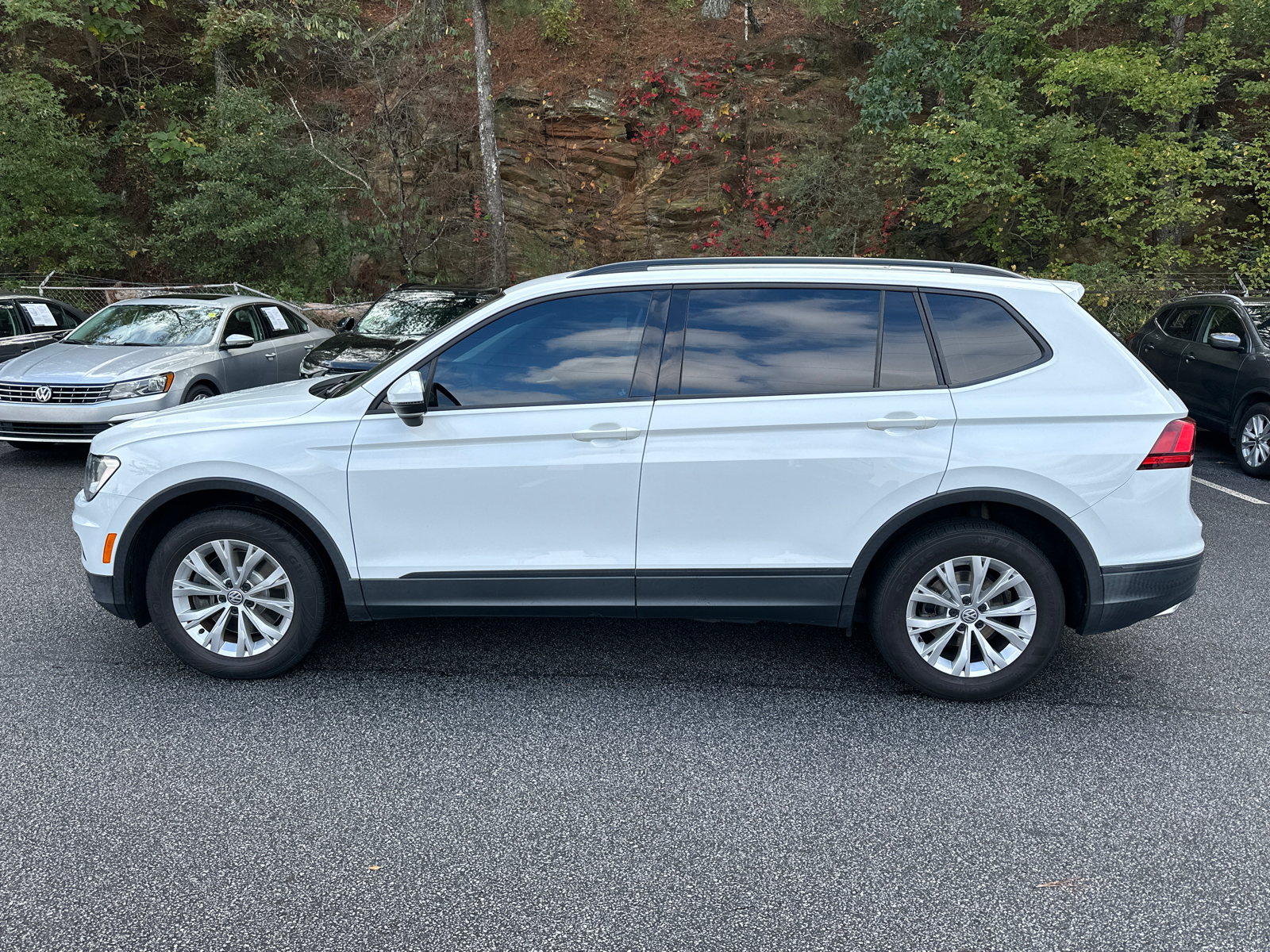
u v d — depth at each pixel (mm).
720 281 3750
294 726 3590
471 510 3734
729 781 3207
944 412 3594
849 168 15828
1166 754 3402
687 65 17766
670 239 17406
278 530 3822
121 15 19219
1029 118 14648
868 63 18375
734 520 3680
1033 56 16031
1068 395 3602
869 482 3617
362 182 17219
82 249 16344
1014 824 2936
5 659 4199
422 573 3785
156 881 2607
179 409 4121
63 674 4047
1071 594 3807
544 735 3539
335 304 16422
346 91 19406
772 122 17469
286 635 3918
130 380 8266
